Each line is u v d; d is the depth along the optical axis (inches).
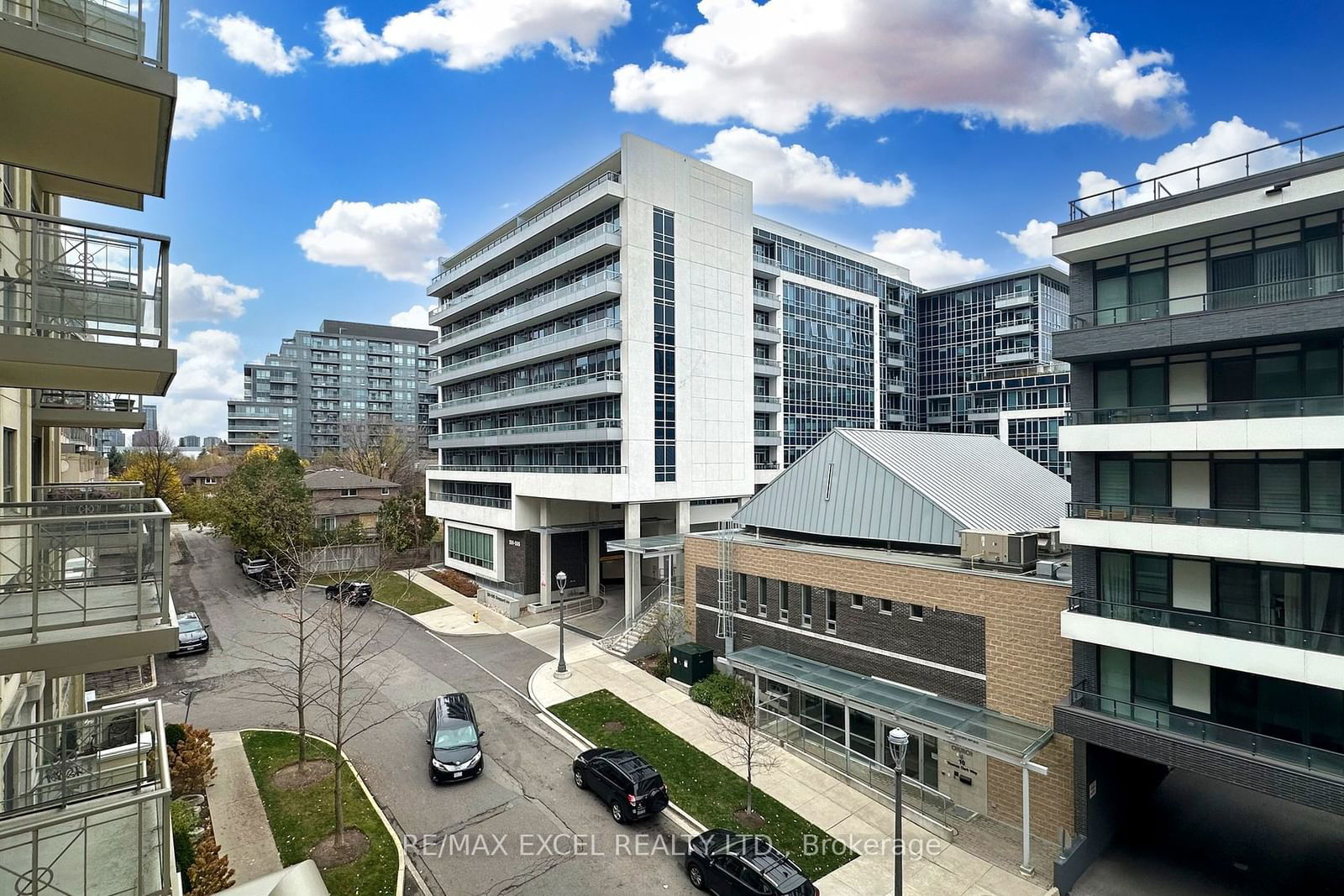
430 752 757.9
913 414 2765.7
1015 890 534.3
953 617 695.1
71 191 490.9
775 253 2118.6
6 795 371.9
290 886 303.0
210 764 670.5
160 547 302.5
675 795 662.5
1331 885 551.5
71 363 285.6
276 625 1259.8
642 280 1325.0
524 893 525.3
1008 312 2586.1
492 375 1793.8
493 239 1843.0
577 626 1293.1
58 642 275.1
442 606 1451.8
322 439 4761.3
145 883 284.0
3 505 348.2
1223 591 542.6
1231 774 488.7
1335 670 458.9
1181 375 586.6
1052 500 1028.5
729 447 1486.2
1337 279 509.4
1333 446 469.1
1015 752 567.2
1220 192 536.4
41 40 257.0
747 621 936.3
